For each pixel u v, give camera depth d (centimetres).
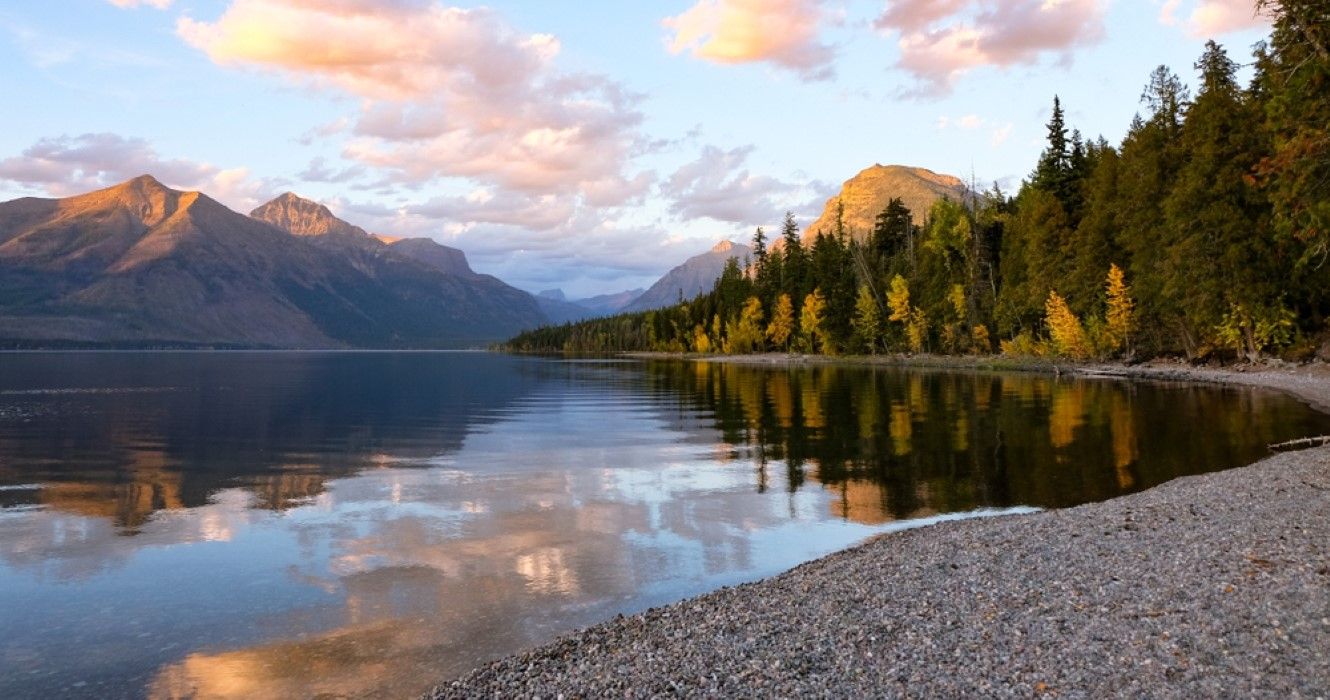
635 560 1471
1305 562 1037
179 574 1428
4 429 4153
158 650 1055
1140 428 3014
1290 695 660
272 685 935
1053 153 8619
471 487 2297
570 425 4141
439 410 5250
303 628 1133
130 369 14675
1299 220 2775
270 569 1454
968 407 4184
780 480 2309
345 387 8394
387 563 1478
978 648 823
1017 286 8525
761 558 1469
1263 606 878
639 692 772
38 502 2134
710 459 2778
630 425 4091
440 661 996
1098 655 776
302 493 2238
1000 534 1416
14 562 1516
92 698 909
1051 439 2850
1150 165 6275
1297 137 2466
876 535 1616
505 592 1284
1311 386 4325
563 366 14562
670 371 10806
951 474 2286
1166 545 1210
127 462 2909
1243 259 5203
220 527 1811
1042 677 732
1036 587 1042
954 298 9594
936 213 10369
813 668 802
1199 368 5919
